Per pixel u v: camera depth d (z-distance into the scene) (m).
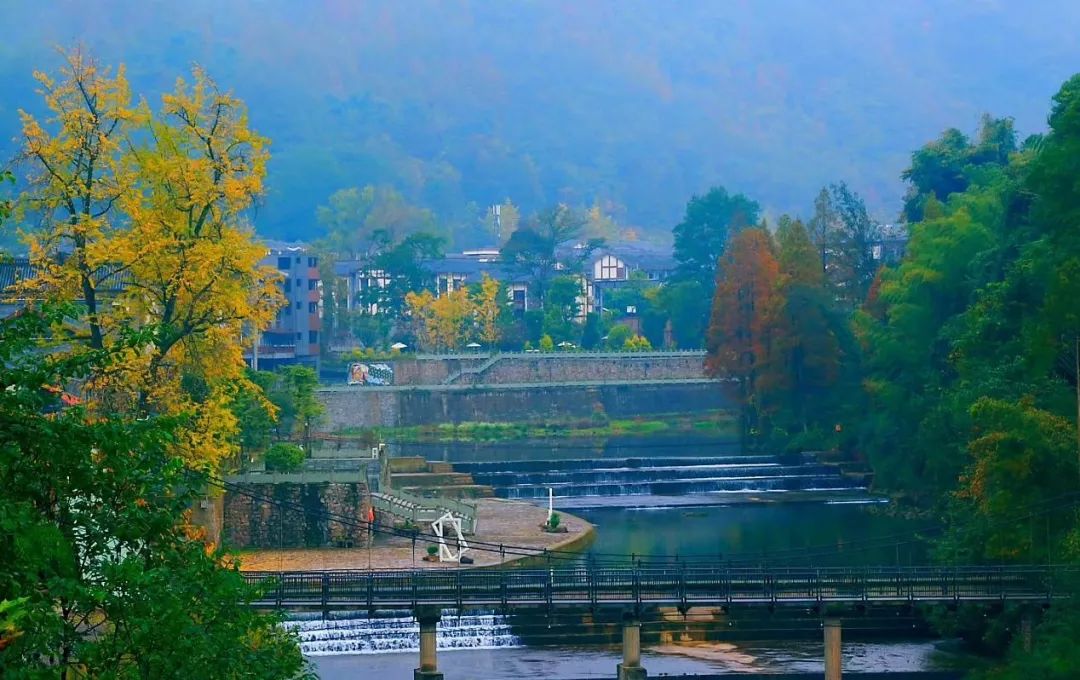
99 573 41.12
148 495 43.97
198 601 45.19
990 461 106.62
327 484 136.12
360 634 110.75
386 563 129.12
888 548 151.62
